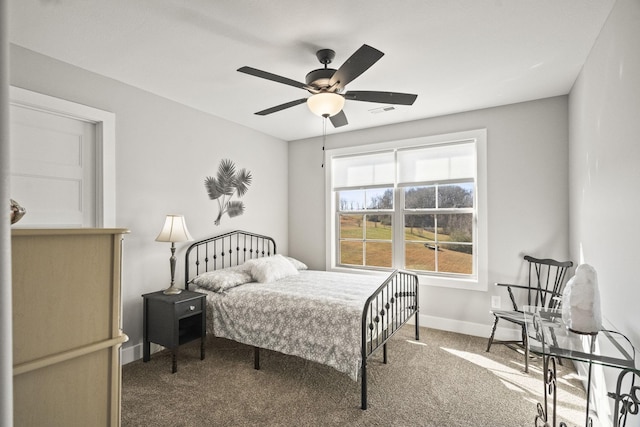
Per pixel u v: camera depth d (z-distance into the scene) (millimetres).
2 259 669
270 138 4551
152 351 2996
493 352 3041
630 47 1609
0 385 658
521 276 3283
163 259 3156
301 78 2758
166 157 3195
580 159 2629
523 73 2654
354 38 2148
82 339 962
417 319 3375
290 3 1807
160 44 2238
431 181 3816
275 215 4621
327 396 2295
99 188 2666
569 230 3064
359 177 4324
